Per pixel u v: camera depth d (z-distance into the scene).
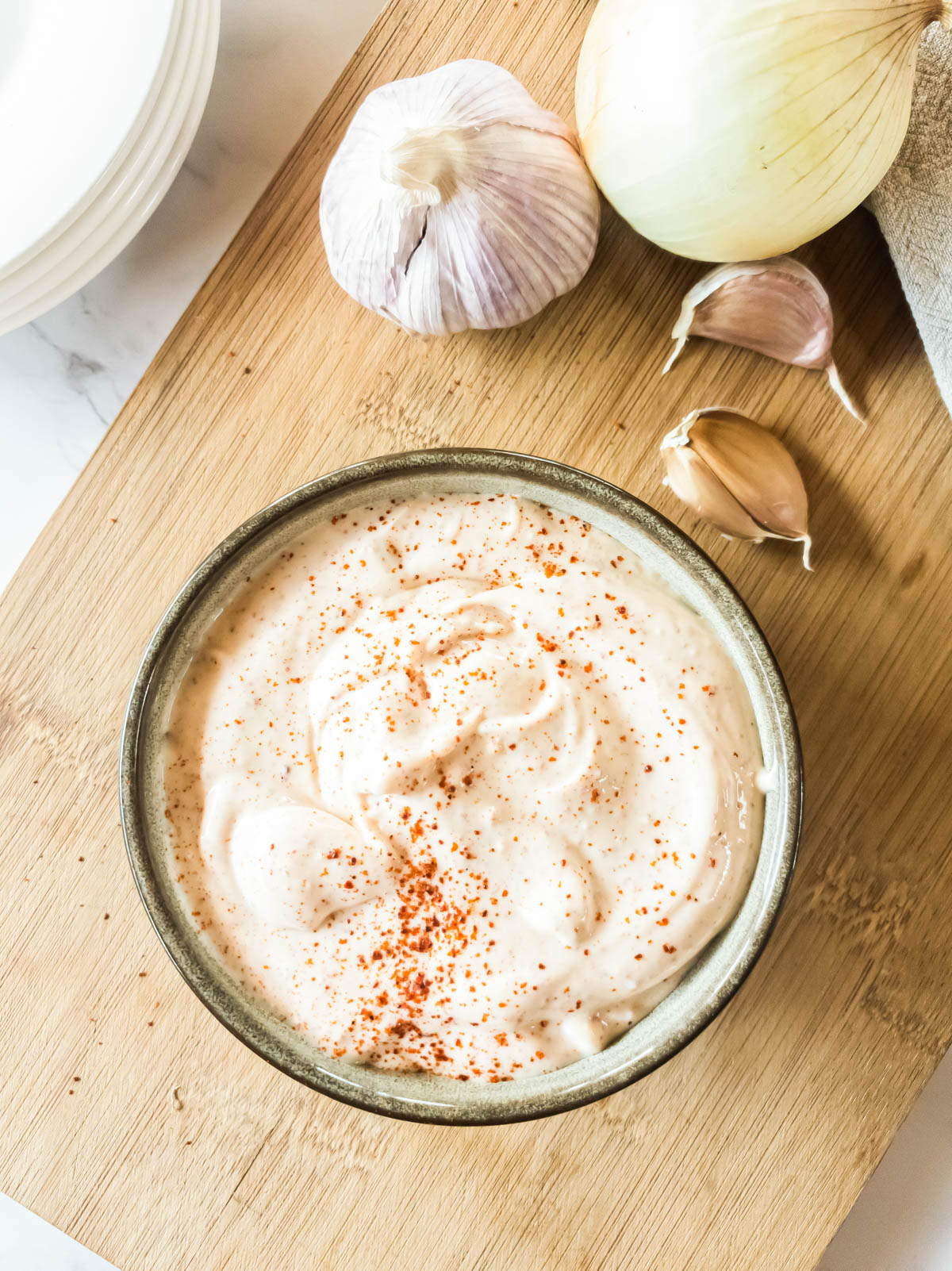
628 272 0.37
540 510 0.35
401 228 0.34
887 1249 0.40
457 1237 0.37
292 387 0.37
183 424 0.37
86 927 0.38
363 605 0.35
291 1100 0.38
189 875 0.35
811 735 0.36
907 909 0.36
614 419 0.37
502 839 0.34
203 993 0.34
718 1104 0.37
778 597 0.36
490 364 0.37
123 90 0.36
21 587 0.38
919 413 0.36
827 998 0.37
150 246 0.39
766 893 0.33
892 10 0.31
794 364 0.36
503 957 0.34
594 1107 0.37
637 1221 0.37
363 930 0.35
